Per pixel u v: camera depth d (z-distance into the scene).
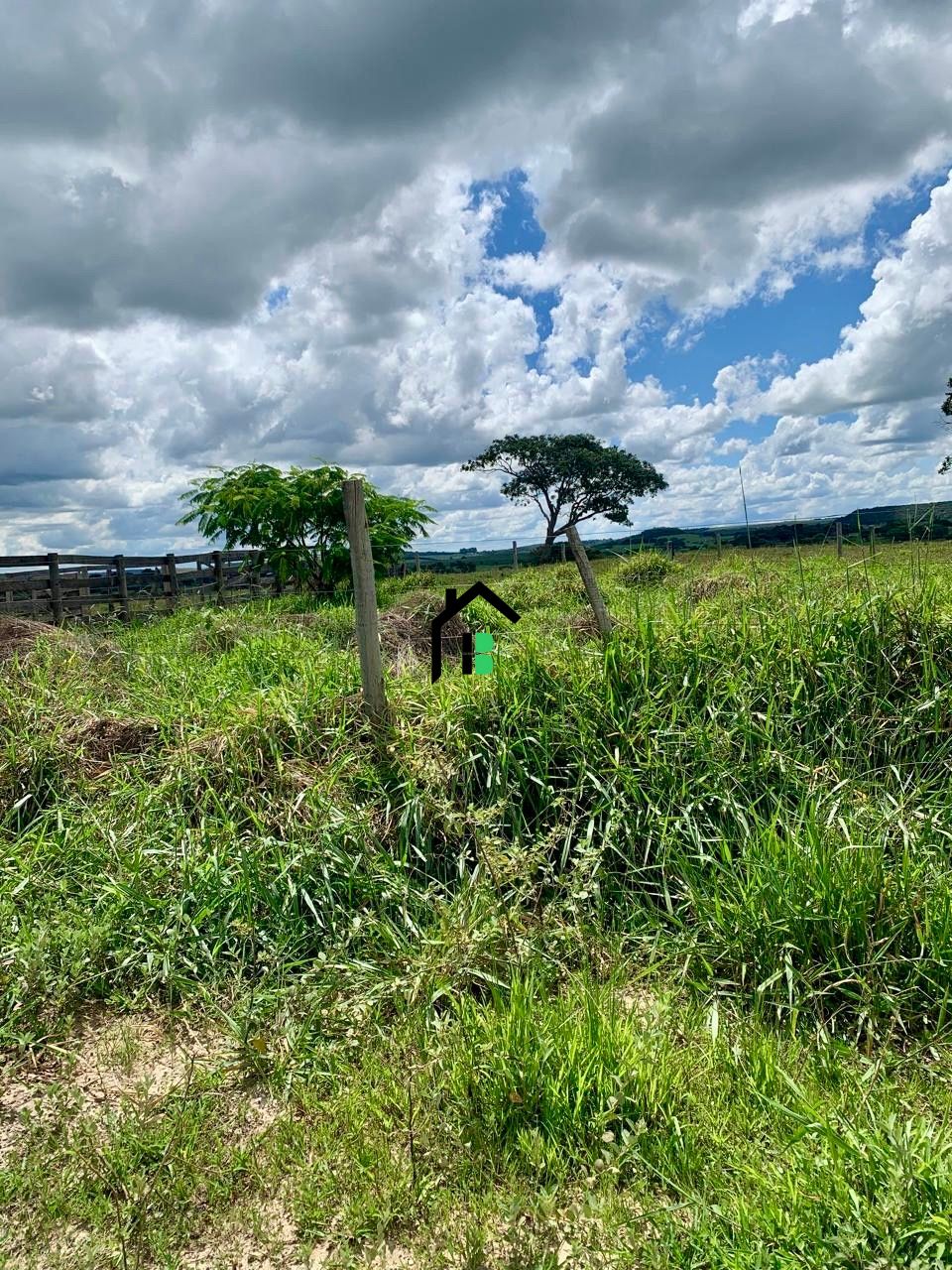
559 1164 2.60
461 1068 2.99
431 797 4.72
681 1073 2.95
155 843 4.75
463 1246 2.34
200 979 3.90
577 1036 3.02
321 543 17.16
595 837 4.66
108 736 5.88
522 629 6.86
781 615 5.90
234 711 5.57
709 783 4.78
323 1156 2.76
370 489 17.23
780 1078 2.92
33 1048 3.47
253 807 4.95
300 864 4.38
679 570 11.21
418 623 9.96
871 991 3.34
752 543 7.39
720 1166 2.55
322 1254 2.42
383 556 17.73
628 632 5.79
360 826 4.61
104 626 12.99
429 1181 2.58
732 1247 2.17
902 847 4.14
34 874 4.60
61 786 5.45
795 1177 2.36
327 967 3.72
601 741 5.04
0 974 3.80
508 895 4.10
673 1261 2.23
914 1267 1.92
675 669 5.52
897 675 5.31
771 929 3.64
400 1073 3.12
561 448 49.25
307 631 9.77
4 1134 2.99
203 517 17.14
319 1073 3.19
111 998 3.79
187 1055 3.36
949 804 4.48
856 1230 2.07
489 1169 2.65
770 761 4.80
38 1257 2.45
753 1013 3.38
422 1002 3.51
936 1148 2.43
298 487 16.66
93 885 4.52
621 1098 2.75
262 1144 2.84
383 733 5.24
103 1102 3.14
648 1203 2.44
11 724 5.87
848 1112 2.73
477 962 3.64
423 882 4.51
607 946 3.98
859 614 5.63
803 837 4.04
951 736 4.93
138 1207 2.55
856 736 5.02
